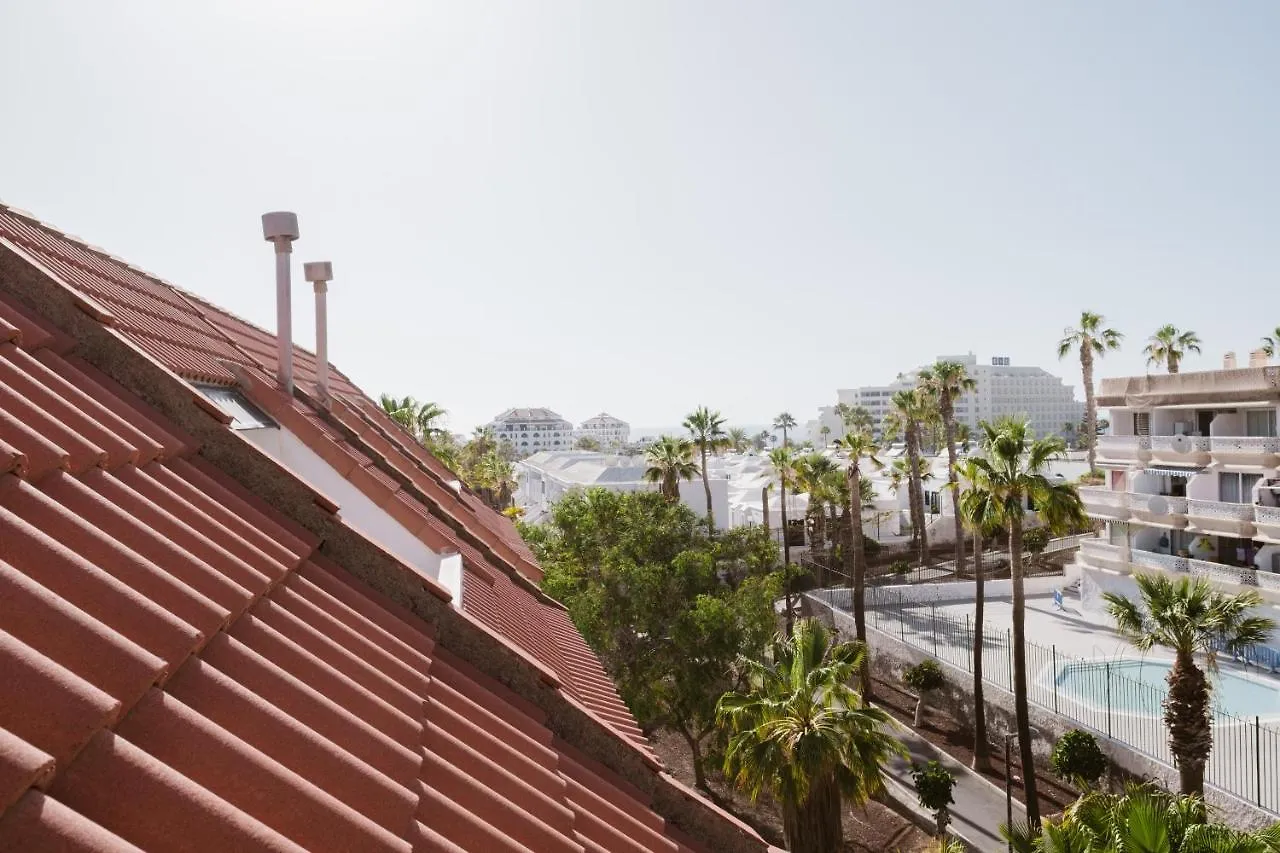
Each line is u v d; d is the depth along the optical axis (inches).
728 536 1320.1
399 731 135.0
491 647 204.2
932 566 2031.3
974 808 909.8
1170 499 1300.4
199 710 105.3
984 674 1119.6
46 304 186.2
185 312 413.4
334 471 345.4
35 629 93.0
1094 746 863.7
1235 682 1079.6
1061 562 1918.1
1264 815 687.1
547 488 3351.4
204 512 160.9
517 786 148.0
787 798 655.8
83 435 147.3
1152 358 2342.5
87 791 80.7
